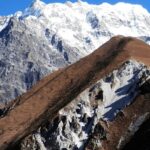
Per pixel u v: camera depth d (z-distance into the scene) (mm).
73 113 94688
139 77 95062
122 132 84125
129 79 96625
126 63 99312
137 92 90250
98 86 97000
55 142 92125
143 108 85688
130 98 91312
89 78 104000
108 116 90438
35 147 93812
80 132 91500
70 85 111000
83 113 93750
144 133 78375
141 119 83875
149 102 86000
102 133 86062
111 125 86688
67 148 90562
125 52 105562
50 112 101750
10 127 110688
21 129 106688
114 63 102312
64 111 95438
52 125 94438
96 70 106375
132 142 79688
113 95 95062
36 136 94938
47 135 94062
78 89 102125
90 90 97438
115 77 97750
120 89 95375
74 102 96312
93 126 90562
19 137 101312
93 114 92875
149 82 88750
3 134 109562
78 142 90250
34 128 99375
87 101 95688
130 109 87250
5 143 104312
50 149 92312
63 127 93062
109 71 99875
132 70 98000
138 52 106188
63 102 101625
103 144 84688
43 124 96375
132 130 83188
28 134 98125
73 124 92875
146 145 75062
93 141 85875
